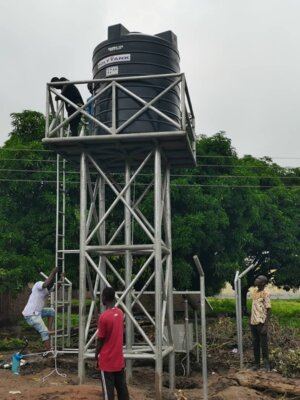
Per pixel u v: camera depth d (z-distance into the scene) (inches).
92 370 447.8
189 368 468.8
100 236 428.1
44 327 471.5
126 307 379.6
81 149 403.5
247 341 590.2
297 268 1087.6
